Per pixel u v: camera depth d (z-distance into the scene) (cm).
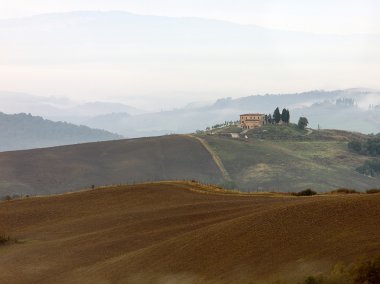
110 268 9762
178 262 9106
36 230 14212
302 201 11706
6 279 9988
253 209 12712
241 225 9875
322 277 6359
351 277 6203
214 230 10181
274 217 9756
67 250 11650
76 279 9506
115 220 14050
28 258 11344
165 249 9988
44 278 9850
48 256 11344
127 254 10538
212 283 7900
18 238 13500
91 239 12356
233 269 8150
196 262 8862
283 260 7888
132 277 9006
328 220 8956
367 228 8256
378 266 6184
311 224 8938
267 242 8719
